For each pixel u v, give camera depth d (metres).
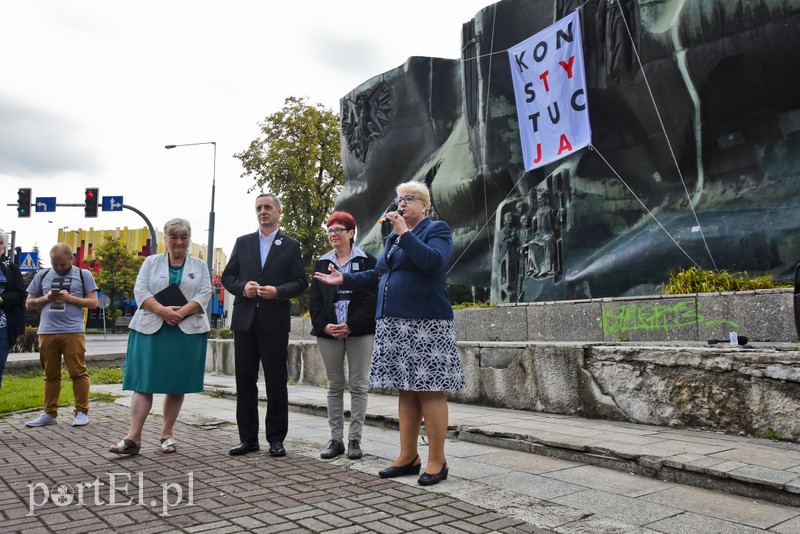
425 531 2.57
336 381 4.37
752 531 2.59
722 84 8.70
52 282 6.02
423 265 3.41
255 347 4.49
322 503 3.01
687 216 8.97
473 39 12.95
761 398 4.24
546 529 2.61
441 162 14.05
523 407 5.94
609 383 5.21
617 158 10.01
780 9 8.11
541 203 10.91
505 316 8.65
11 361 11.50
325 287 4.47
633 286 9.36
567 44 10.53
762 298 5.93
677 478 3.45
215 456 4.29
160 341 4.37
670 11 9.38
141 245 57.72
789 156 8.10
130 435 4.31
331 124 29.06
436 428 3.50
